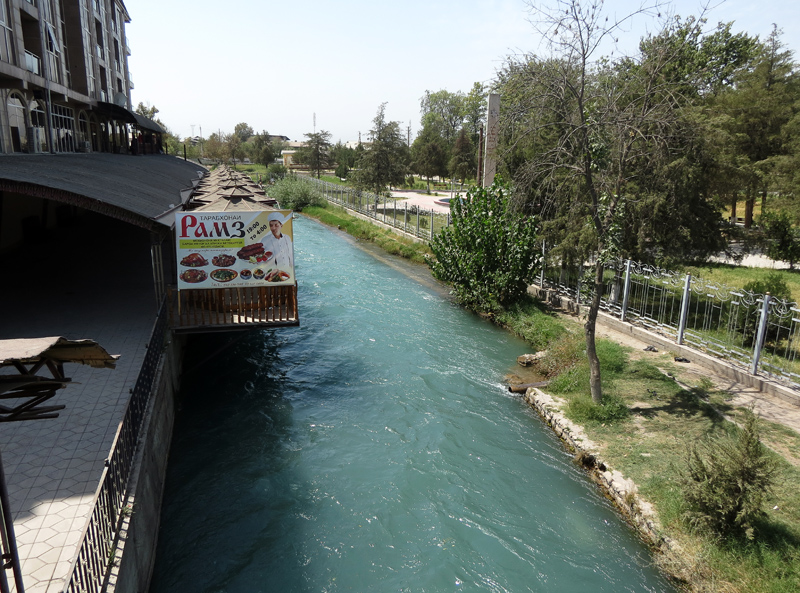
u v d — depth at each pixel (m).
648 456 9.18
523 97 11.16
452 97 100.81
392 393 12.49
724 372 12.03
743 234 16.61
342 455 9.97
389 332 16.66
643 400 11.07
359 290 21.78
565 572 7.26
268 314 12.23
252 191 21.14
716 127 14.74
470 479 9.25
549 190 15.91
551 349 14.20
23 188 9.70
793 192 23.12
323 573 7.23
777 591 6.23
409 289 22.16
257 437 10.52
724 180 15.36
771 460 7.31
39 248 20.45
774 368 11.45
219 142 103.50
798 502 7.50
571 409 11.01
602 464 9.18
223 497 8.70
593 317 10.61
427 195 63.88
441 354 14.93
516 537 7.92
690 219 14.63
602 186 11.12
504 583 7.09
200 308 12.90
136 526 6.28
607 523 8.17
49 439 7.47
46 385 3.42
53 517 5.91
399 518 8.30
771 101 26.77
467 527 8.12
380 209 42.12
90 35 28.89
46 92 20.31
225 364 14.04
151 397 8.44
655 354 13.45
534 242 17.70
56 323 12.00
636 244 15.52
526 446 10.30
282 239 11.72
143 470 6.93
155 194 14.66
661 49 10.02
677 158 14.16
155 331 9.40
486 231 18.08
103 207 10.38
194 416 11.30
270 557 7.48
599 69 10.84
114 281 16.00
